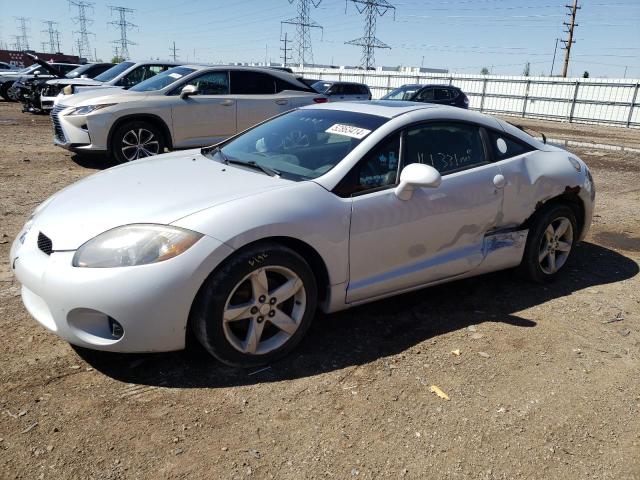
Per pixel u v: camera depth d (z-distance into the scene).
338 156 3.28
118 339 2.63
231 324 2.84
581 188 4.29
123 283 2.51
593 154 12.77
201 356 3.01
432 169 3.15
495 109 32.97
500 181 3.77
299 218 2.88
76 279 2.54
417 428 2.53
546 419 2.66
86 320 2.62
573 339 3.46
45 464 2.18
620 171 10.20
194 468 2.21
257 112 9.23
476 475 2.27
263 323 2.88
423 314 3.69
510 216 3.89
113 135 8.14
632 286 4.41
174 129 8.52
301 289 2.98
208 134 8.88
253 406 2.62
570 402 2.80
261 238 2.76
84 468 2.17
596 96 27.94
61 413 2.48
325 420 2.55
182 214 2.70
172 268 2.55
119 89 9.37
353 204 3.10
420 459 2.34
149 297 2.53
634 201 7.56
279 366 2.97
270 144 3.74
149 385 2.73
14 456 2.21
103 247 2.59
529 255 4.14
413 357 3.14
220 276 2.66
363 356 3.12
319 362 3.04
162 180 3.20
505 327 3.56
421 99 18.05
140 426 2.43
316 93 9.98
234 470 2.21
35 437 2.32
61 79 15.08
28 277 2.71
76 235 2.68
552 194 4.09
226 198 2.85
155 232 2.61
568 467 2.35
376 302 3.84
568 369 3.11
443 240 3.55
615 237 5.82
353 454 2.34
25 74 20.64
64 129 8.12
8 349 2.97
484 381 2.94
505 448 2.44
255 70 9.36
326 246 3.00
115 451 2.27
